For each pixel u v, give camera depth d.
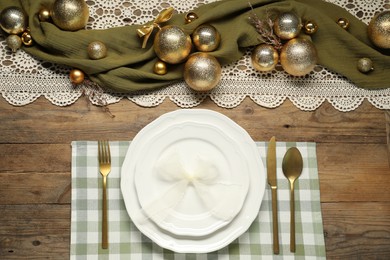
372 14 0.99
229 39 0.92
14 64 0.91
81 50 0.91
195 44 0.91
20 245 0.85
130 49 0.93
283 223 0.89
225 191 0.85
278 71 0.95
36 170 0.89
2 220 0.86
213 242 0.84
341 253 0.89
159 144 0.87
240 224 0.85
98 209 0.87
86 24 0.94
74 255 0.85
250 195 0.86
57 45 0.90
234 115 0.94
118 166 0.89
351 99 0.96
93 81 0.91
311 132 0.94
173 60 0.89
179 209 0.85
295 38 0.92
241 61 0.95
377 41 0.94
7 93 0.90
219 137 0.88
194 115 0.88
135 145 0.86
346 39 0.95
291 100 0.95
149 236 0.83
